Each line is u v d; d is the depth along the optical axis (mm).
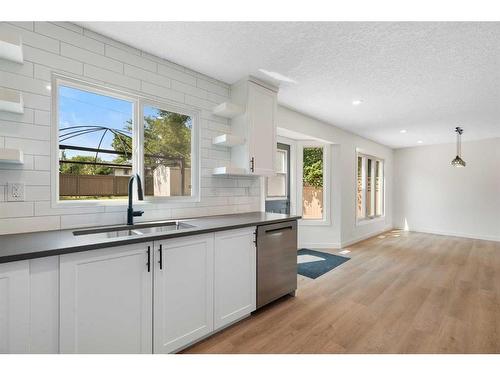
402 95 3113
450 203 6160
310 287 2967
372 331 2061
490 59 2219
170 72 2377
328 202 4891
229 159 2857
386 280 3201
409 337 1977
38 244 1310
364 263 3898
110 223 2004
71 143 1890
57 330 1253
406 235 6141
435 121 4266
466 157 5945
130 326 1492
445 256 4320
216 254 1946
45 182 1716
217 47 2129
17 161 1493
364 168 5988
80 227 1847
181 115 2529
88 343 1344
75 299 1299
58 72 1770
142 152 2211
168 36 1981
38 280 1199
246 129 2674
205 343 1883
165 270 1641
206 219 2400
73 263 1291
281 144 4562
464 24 1763
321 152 4984
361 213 5977
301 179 4770
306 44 2062
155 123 2346
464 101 3275
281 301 2604
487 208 5652
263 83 2803
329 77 2662
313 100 3354
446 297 2709
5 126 1574
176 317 1704
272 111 2898
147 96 2229
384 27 1823
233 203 2916
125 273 1469
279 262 2490
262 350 1811
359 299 2658
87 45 1898
